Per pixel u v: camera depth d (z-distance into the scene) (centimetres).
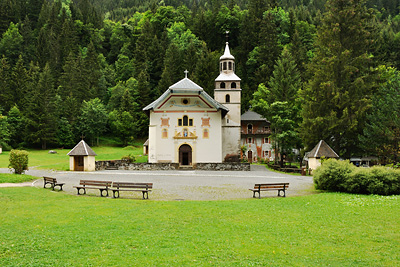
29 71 9388
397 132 3878
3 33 11500
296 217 1585
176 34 11019
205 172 3981
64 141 8269
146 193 2230
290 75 6712
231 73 5844
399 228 1410
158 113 4984
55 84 9881
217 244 1184
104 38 13525
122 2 19162
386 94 4134
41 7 13350
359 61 4278
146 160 5762
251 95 7912
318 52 4659
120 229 1350
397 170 2248
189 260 1030
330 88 4181
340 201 1969
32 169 4141
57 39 11106
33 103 7775
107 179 3089
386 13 13125
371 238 1279
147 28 11188
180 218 1537
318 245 1201
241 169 4381
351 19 4347
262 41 8694
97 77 10325
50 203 1869
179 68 9419
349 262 1042
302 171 3781
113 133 9044
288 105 5291
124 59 11156
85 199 2014
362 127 4194
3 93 8500
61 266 973
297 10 11619
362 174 2291
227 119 5722
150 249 1123
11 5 12550
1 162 4975
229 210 1709
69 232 1302
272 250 1137
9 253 1074
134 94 9369
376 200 1986
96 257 1046
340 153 4572
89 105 8488
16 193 2153
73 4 14100
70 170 4028
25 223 1436
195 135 4944
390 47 8175
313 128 4253
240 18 10819
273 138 5094
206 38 10938
